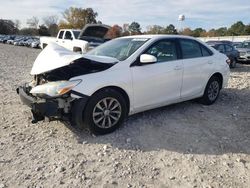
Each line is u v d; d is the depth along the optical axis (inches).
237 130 197.2
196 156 158.7
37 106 168.1
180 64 218.8
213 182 134.1
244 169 146.7
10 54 934.4
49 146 165.2
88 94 168.9
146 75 194.7
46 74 179.3
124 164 148.0
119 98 182.2
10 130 187.0
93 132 177.2
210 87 252.5
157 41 208.5
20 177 133.9
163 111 231.3
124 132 186.4
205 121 212.8
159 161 152.4
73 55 178.2
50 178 133.6
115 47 215.3
